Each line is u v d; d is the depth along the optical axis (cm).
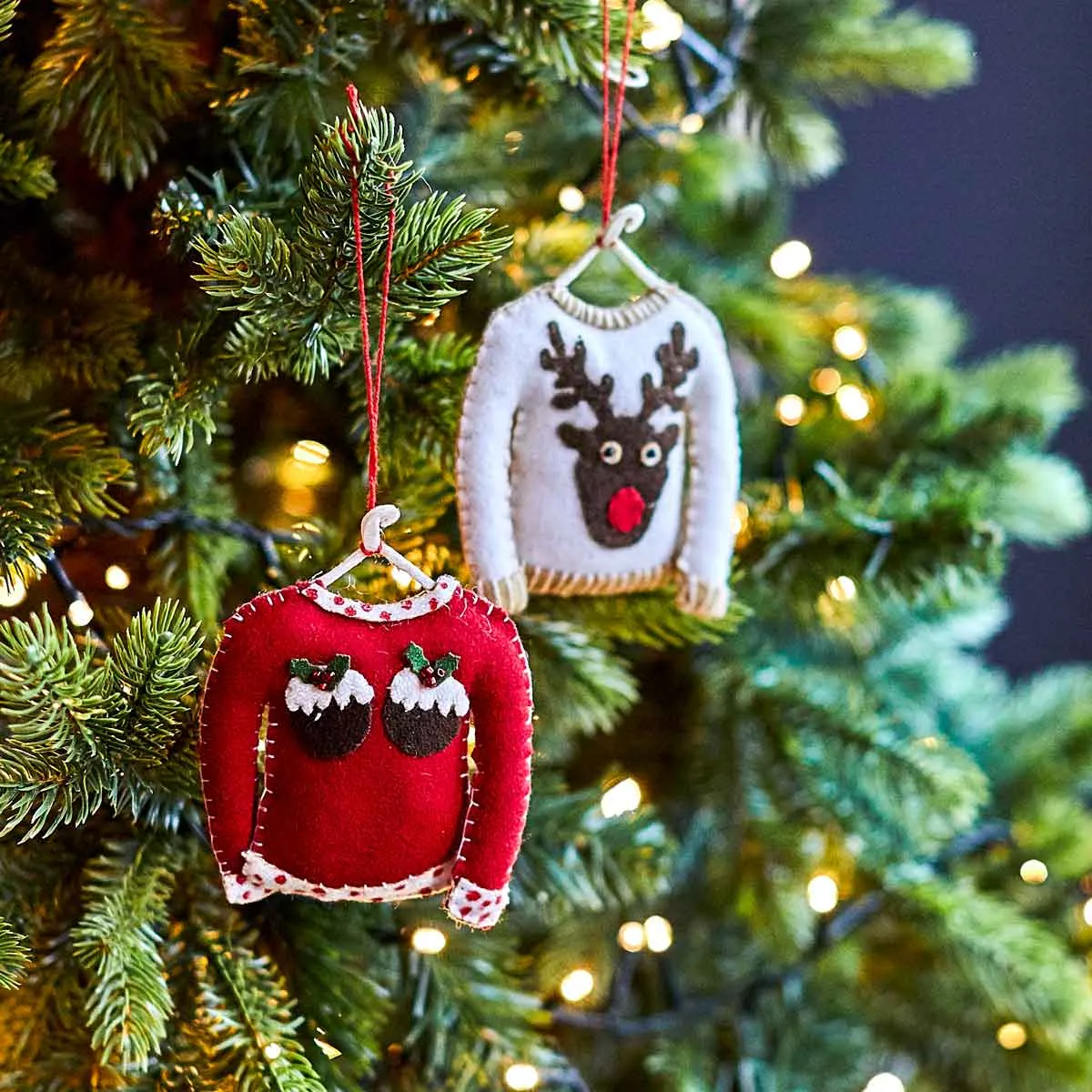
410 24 85
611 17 82
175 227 78
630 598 88
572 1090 93
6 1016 79
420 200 79
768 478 98
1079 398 106
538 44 82
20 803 75
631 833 89
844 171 134
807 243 136
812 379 103
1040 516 100
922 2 125
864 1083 102
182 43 80
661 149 97
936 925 99
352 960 84
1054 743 110
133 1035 76
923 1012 105
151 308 84
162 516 83
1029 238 131
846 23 97
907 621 105
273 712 76
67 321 81
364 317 76
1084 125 126
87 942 77
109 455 80
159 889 80
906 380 101
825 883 95
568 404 81
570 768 99
